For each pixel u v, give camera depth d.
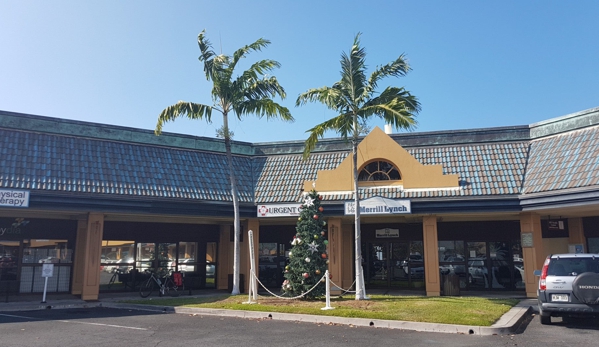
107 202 17.84
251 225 20.95
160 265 21.97
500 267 21.03
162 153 20.88
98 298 18.61
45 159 17.88
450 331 11.45
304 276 16.05
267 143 23.33
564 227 20.47
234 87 18.52
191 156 21.50
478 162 19.70
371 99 16.47
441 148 20.83
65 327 12.09
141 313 15.01
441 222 21.88
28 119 18.53
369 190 19.80
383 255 22.70
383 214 18.80
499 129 20.41
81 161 18.56
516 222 20.94
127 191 18.41
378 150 20.02
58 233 20.20
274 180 21.64
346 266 22.64
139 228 21.58
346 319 12.63
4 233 19.16
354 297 16.92
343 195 19.91
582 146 17.61
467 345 9.81
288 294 16.64
